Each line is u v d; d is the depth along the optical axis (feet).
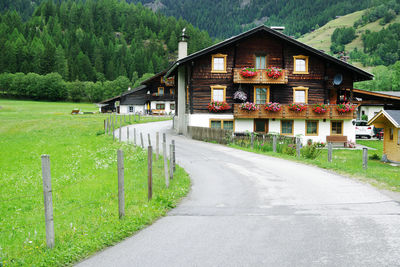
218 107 92.53
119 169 25.18
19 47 521.65
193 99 94.07
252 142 70.28
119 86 477.36
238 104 92.22
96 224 23.91
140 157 58.70
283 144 65.72
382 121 70.64
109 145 79.77
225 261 17.61
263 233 21.54
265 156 59.21
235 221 24.26
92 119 157.48
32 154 74.90
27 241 21.30
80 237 21.44
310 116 93.76
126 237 21.93
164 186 36.27
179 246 19.93
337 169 44.34
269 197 31.09
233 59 94.58
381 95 103.50
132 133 102.27
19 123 144.77
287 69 95.35
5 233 24.77
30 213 31.65
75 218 26.81
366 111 148.46
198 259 17.99
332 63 95.91
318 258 17.61
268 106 92.02
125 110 254.06
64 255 18.76
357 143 103.96
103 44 613.52
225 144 76.54
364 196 30.19
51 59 502.38
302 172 43.19
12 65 491.31
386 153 70.38
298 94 96.43
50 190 19.90
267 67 95.50
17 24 650.43
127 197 31.91
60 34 635.66
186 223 24.25
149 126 129.18
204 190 35.04
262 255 18.20
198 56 91.61
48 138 103.96
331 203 28.25
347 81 97.25
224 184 37.58
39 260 18.21
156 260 18.12
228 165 49.78
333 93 103.24
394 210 25.66
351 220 23.56
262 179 39.47
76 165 58.90
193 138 91.30
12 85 434.71
